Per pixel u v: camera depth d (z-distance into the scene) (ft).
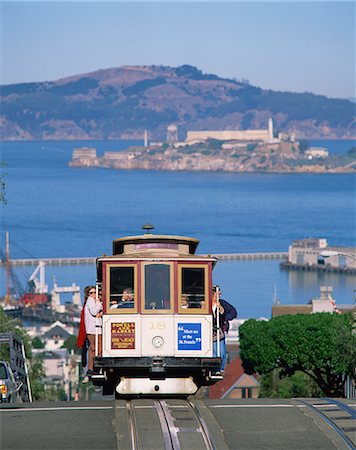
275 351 419.13
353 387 364.38
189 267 186.60
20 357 267.18
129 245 193.98
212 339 186.29
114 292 186.09
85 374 196.85
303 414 165.68
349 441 146.00
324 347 405.80
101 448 141.90
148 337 184.96
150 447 141.38
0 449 141.49
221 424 157.69
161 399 185.47
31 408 174.60
